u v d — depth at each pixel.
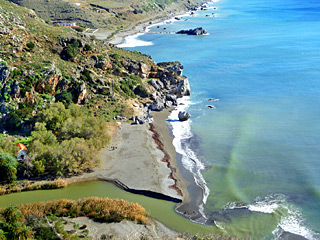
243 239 51.94
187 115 97.75
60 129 79.38
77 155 68.50
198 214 58.75
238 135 87.56
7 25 98.00
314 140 83.31
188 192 64.88
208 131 90.75
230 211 59.69
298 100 108.56
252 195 64.12
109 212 55.25
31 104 85.31
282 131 88.62
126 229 52.12
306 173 70.00
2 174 63.59
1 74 84.12
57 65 96.12
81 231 50.91
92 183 65.88
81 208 56.09
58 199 58.78
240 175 70.69
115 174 68.50
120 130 88.31
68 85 93.19
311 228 55.19
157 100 107.31
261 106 105.69
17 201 59.31
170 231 53.78
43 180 65.31
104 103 97.69
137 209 56.72
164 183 66.38
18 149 70.44
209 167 73.88
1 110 82.12
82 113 86.75
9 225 49.47
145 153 77.00
